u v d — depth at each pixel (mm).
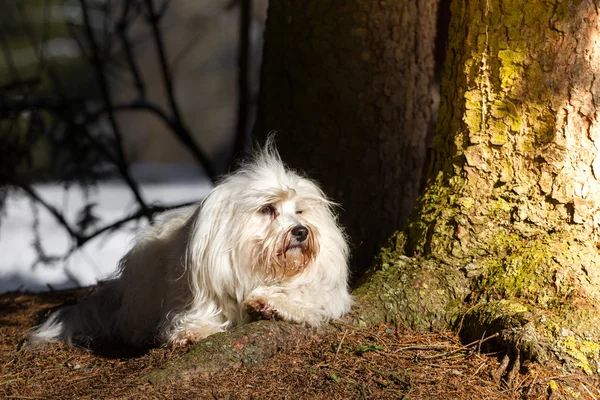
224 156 31312
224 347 5211
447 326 5730
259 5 24188
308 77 7715
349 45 7645
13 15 20484
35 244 9852
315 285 5914
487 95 5793
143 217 9719
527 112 5684
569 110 5574
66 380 5516
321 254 5969
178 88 33062
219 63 32906
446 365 5230
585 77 5539
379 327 5770
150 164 33656
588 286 5422
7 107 9383
